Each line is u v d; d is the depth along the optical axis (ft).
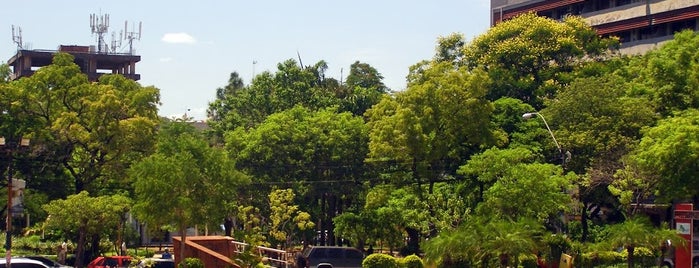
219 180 161.89
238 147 217.15
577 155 187.11
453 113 188.14
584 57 272.31
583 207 178.91
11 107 205.36
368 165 209.46
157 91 220.84
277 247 196.44
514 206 156.66
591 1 323.16
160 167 156.15
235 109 278.26
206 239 154.92
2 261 141.59
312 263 164.86
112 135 206.08
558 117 193.88
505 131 199.11
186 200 153.79
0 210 206.90
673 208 173.06
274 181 209.36
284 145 210.79
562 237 142.20
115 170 207.41
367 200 189.78
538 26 259.39
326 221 221.25
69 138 204.13
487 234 124.77
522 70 257.96
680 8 285.64
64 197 206.90
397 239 193.67
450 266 132.87
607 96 191.72
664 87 182.80
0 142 138.51
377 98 276.21
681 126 151.12
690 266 131.34
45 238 212.64
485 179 164.86
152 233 181.27
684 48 186.29
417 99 188.96
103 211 175.42
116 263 169.99
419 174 187.62
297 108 228.84
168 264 152.46
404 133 184.85
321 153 211.41
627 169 163.12
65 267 157.38
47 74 209.56
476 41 269.64
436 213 169.68
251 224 195.52
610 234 137.59
